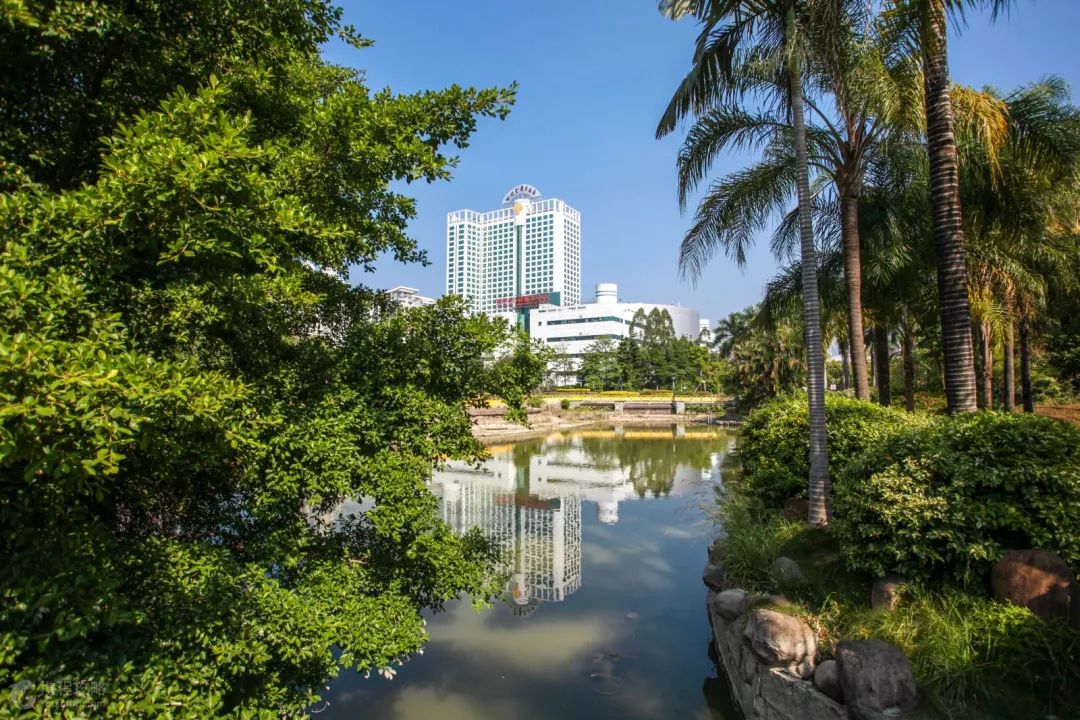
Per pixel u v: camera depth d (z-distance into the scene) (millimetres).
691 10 7578
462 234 113812
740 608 5656
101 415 2158
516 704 5785
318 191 4289
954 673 3771
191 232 2758
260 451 3631
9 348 1995
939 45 6777
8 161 3189
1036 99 8609
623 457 26172
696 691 6031
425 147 4355
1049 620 3877
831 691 4105
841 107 8992
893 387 31609
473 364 4984
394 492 4125
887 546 4641
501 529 12922
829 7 6863
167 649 3045
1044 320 18188
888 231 11047
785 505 8016
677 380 68125
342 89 5434
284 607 3617
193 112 2898
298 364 4320
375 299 5566
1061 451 4379
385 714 5602
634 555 10914
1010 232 9797
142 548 3309
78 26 2736
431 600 4996
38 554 2660
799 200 7379
